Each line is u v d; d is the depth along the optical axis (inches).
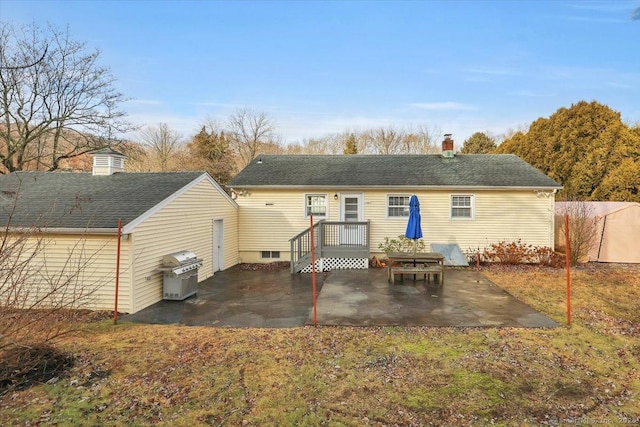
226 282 457.1
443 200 575.2
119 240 301.1
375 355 225.9
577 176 822.5
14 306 183.2
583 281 435.8
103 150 478.3
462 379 193.9
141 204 366.3
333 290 406.6
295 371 203.9
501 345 240.2
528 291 389.4
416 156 690.8
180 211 414.6
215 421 155.0
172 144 1571.1
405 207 581.0
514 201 566.9
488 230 571.5
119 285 327.9
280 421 155.0
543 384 189.0
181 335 264.2
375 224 584.1
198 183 458.9
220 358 221.6
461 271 503.2
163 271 369.1
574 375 199.0
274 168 654.5
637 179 724.7
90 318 307.1
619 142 788.6
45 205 372.2
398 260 439.8
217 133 1497.3
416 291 396.2
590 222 557.3
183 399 173.2
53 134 772.6
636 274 477.7
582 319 295.3
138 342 248.8
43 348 201.8
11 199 384.2
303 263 521.0
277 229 599.5
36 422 151.3
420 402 171.3
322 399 173.9
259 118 1576.0
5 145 726.5
